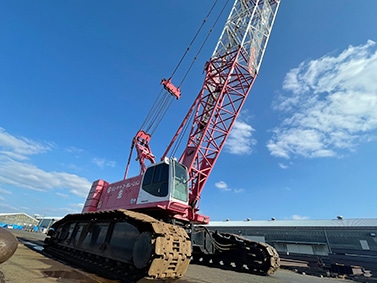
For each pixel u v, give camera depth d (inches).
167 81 693.9
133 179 398.6
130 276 223.8
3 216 3011.8
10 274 205.3
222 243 488.4
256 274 413.4
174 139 600.7
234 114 599.5
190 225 353.7
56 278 215.0
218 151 563.2
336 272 636.7
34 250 438.6
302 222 1219.9
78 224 409.4
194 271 368.2
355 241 976.9
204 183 526.6
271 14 749.3
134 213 261.0
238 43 649.0
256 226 1306.6
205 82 634.8
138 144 684.1
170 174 320.5
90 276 245.3
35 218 3435.0
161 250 199.5
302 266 654.5
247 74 631.8
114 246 273.4
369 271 684.7
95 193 504.4
